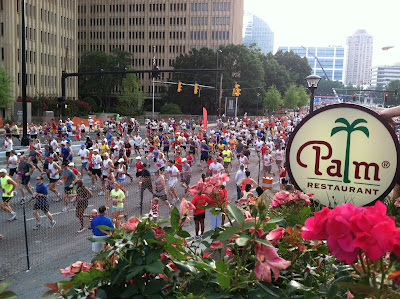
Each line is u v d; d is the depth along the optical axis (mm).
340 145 4258
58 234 12203
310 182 4406
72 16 80250
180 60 95812
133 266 1809
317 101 144375
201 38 111562
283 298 1776
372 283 1610
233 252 2236
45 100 63406
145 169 15000
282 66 124375
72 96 81188
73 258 10602
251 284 1896
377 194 4125
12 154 19750
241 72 96625
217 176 2369
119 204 13078
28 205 14859
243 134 39406
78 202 12367
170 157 30766
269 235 1945
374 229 1374
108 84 93625
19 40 64125
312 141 4371
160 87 109312
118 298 1832
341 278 1679
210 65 93500
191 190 2352
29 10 67062
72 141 40000
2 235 11688
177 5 111562
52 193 16938
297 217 2400
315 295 1787
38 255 10672
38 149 24984
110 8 114125
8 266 9930
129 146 26719
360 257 1573
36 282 9172
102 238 1913
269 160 21719
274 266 1803
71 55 80500
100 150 25797
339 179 4273
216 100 91438
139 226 1928
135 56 114438
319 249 2119
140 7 112938
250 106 110000
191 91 92062
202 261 1988
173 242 1785
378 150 4098
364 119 4137
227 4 109500
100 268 1937
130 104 86500
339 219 1450
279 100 99500
